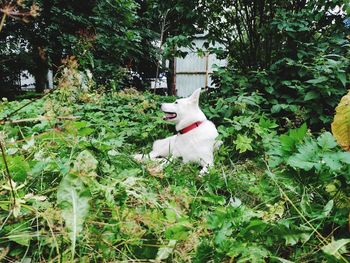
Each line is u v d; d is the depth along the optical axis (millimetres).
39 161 1734
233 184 2350
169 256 1300
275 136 3053
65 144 2041
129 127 4199
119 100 5293
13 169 1546
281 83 4535
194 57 16641
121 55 9344
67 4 9531
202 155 3234
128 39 9461
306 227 1407
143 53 11516
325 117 4113
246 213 1468
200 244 1321
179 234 1305
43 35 9133
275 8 5535
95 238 1239
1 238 1193
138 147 3934
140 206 1546
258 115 4000
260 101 4512
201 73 16656
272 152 1729
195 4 5535
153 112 4812
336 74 4109
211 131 3293
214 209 1802
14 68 9734
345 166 1553
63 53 9328
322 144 1603
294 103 4535
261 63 5820
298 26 4863
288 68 4676
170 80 13898
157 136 4109
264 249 1319
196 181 2543
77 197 1100
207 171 2791
